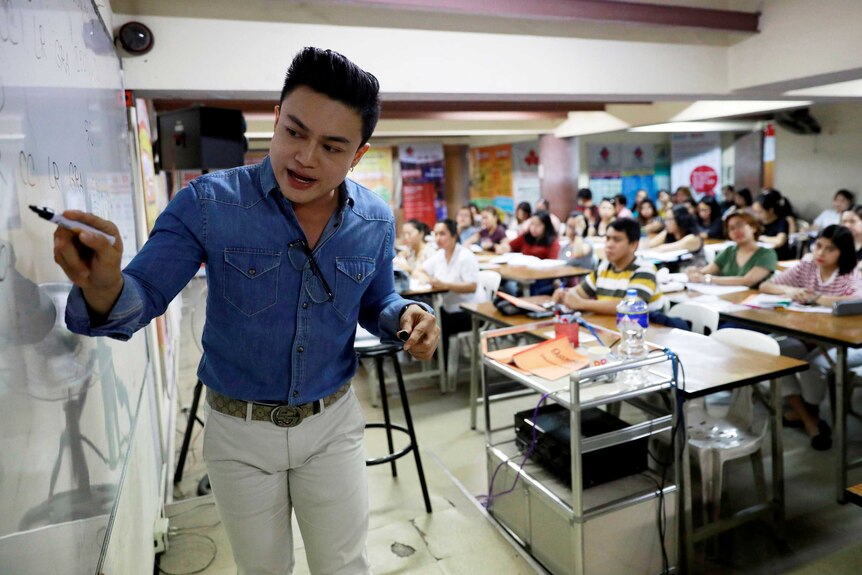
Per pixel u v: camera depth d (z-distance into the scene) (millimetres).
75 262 651
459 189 11867
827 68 3080
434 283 3957
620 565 1926
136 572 1442
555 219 7145
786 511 2410
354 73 901
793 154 9242
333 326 1116
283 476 1189
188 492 2668
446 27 2912
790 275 3398
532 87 3131
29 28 775
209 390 1153
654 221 7160
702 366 2088
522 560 2131
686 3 3268
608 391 1864
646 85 3395
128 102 2449
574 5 2867
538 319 2994
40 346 742
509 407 3627
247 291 1021
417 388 4012
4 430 591
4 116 654
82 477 872
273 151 954
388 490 2654
